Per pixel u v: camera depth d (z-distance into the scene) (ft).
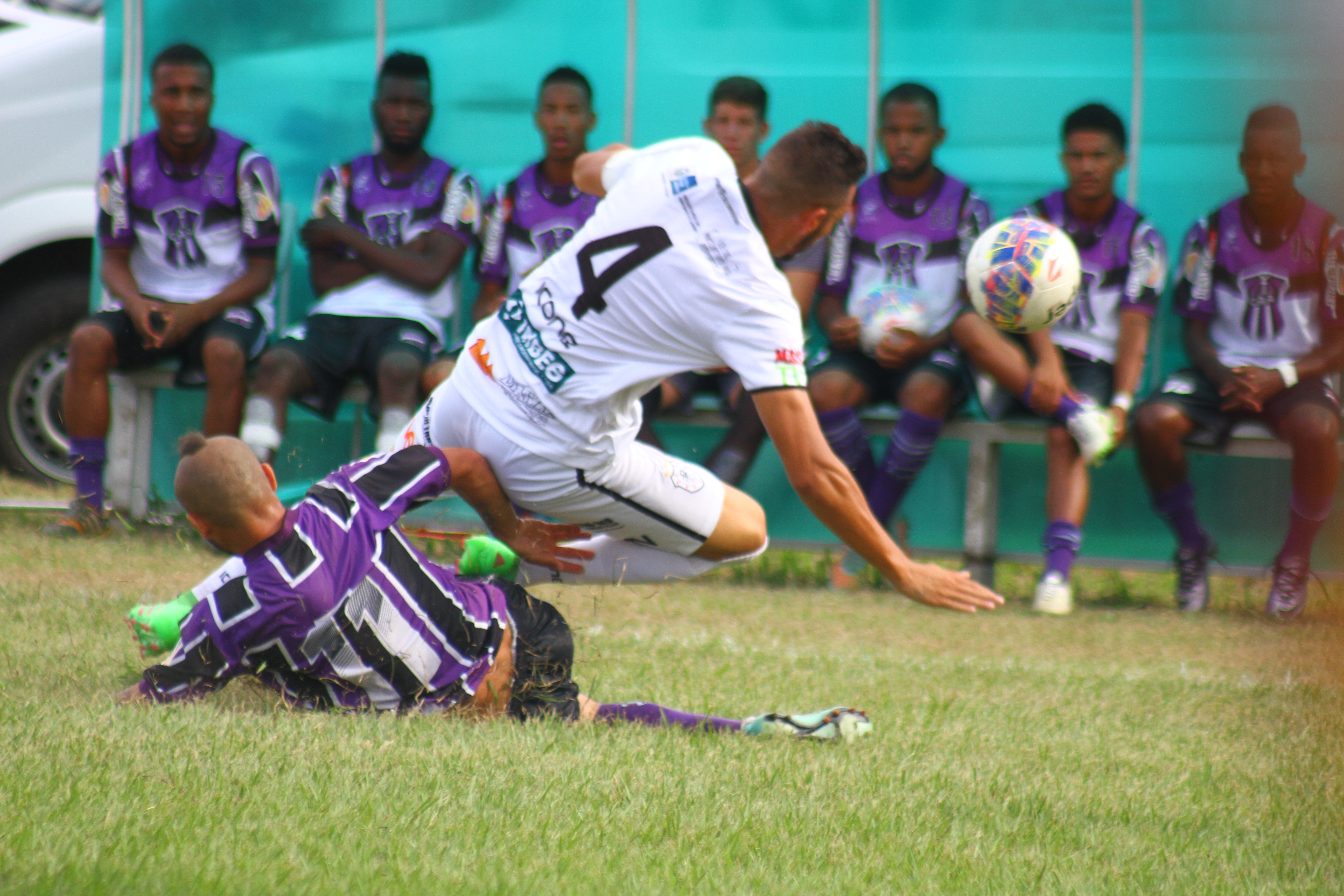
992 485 70.13
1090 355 70.08
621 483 36.01
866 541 31.94
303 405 69.51
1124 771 32.24
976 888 21.75
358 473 32.45
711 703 38.45
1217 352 69.26
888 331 67.31
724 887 20.83
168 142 71.72
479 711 32.73
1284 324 68.95
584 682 40.27
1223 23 74.74
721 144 71.31
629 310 33.24
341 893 19.19
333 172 75.41
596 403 34.17
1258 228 69.00
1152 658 52.21
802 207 32.53
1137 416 66.54
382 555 31.48
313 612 30.35
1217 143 75.20
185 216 72.28
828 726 33.09
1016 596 70.03
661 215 32.86
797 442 31.94
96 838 20.90
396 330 70.18
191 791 23.82
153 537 67.10
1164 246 70.38
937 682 44.29
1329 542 52.26
